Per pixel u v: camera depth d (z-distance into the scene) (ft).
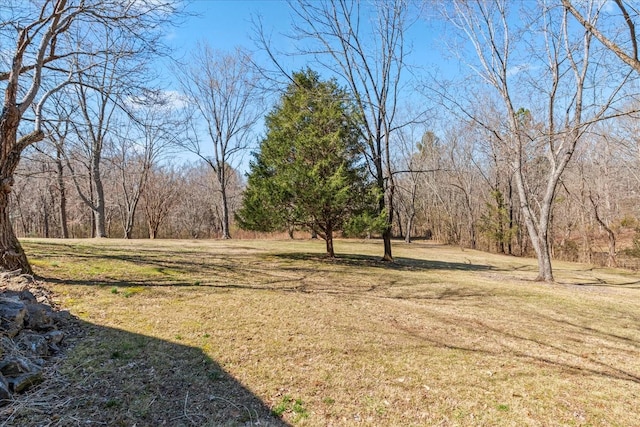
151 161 87.56
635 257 71.51
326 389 11.66
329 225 42.42
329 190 36.63
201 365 12.50
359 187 40.73
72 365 11.60
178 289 22.11
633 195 73.36
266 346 14.61
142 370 11.79
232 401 10.59
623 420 10.82
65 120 24.32
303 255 46.24
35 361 11.20
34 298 15.29
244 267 33.58
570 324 21.33
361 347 15.33
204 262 34.17
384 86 45.37
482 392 12.12
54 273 22.04
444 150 110.93
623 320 22.84
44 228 115.24
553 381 13.26
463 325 19.74
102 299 18.33
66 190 81.56
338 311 20.51
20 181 89.30
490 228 91.04
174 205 112.06
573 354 16.28
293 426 9.67
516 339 17.93
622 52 14.10
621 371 14.57
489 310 23.52
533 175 75.20
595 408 11.45
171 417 9.59
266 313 18.89
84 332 14.16
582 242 85.81
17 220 123.95
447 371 13.60
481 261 61.36
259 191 39.27
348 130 40.40
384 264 43.75
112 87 24.94
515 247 97.71
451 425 10.12
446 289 29.86
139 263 29.45
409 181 113.50
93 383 10.77
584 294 31.14
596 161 78.23
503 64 38.37
